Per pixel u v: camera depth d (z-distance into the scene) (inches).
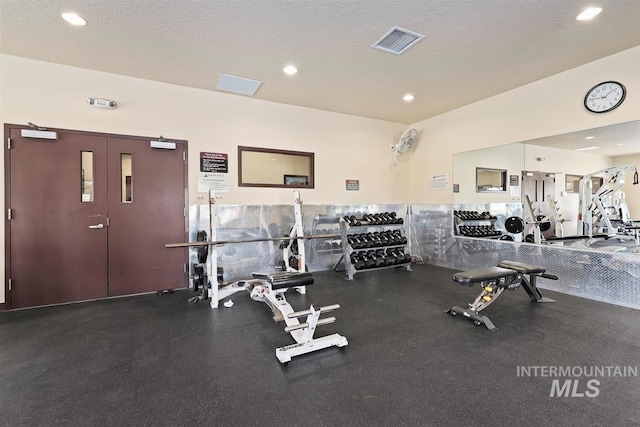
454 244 213.6
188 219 170.1
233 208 181.0
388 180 240.2
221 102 177.9
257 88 171.3
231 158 181.2
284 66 144.2
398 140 243.3
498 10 102.5
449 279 184.7
